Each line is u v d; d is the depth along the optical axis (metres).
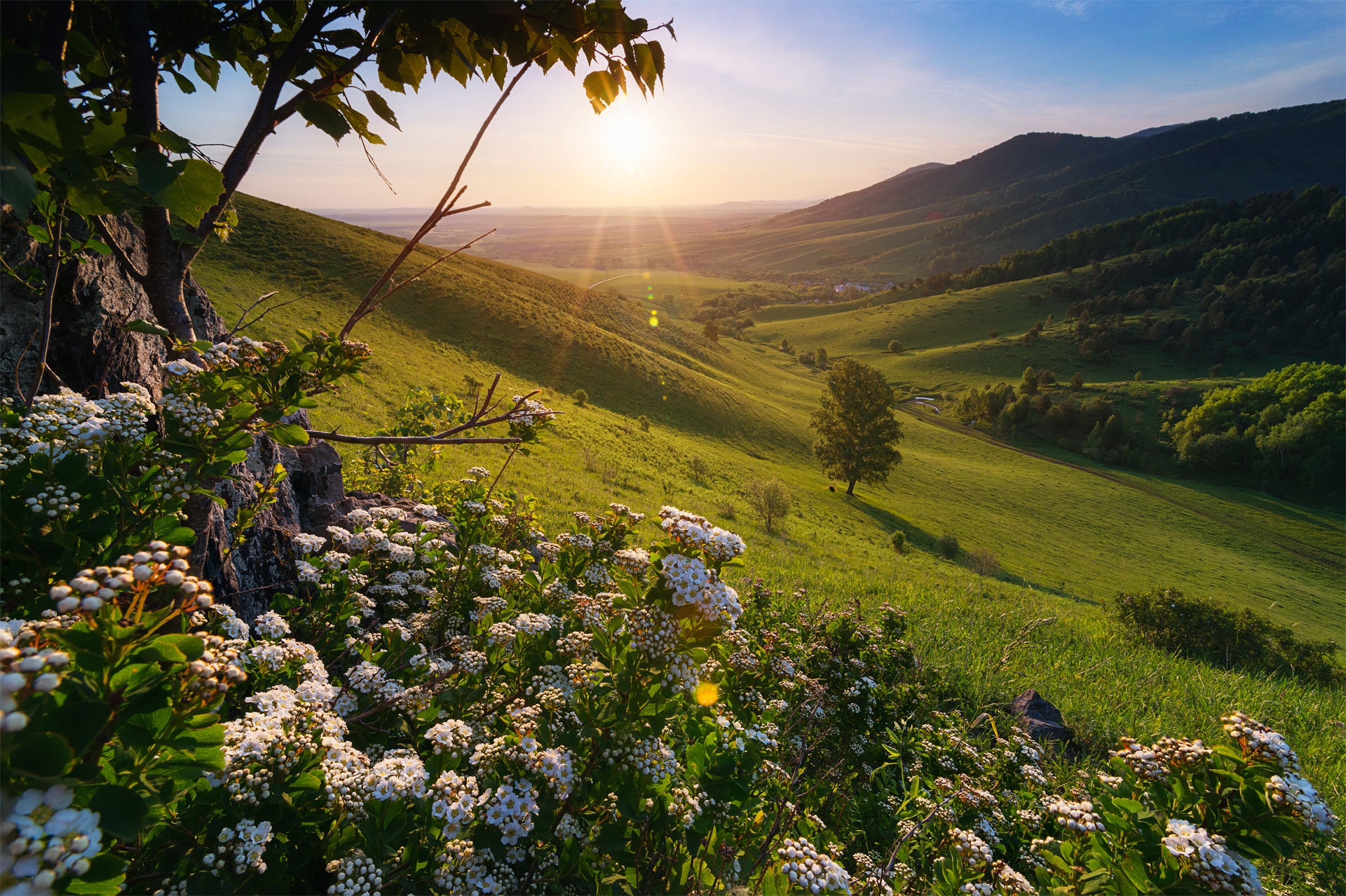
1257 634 17.92
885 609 7.62
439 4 1.71
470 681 3.39
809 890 2.48
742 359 130.12
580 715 2.55
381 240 70.94
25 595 1.81
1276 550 69.56
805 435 79.81
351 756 2.27
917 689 7.44
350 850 2.18
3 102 1.08
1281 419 102.00
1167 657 15.52
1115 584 48.88
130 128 1.35
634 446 46.50
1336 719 11.10
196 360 2.23
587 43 1.94
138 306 4.30
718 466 51.50
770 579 15.74
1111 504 78.31
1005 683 10.15
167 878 1.77
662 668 2.35
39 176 1.38
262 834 1.82
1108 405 115.31
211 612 2.74
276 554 4.91
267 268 52.12
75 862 1.04
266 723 2.10
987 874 3.89
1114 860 2.51
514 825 2.18
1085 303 179.62
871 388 59.53
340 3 1.72
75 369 3.72
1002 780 6.03
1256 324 155.38
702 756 2.90
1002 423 116.31
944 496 69.31
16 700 1.12
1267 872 5.59
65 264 3.55
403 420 10.01
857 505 56.19
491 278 79.62
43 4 1.51
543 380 57.62
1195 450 101.69
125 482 1.98
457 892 2.13
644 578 3.29
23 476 1.91
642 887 2.60
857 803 4.99
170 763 1.36
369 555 4.59
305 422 6.41
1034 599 25.36
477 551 4.57
